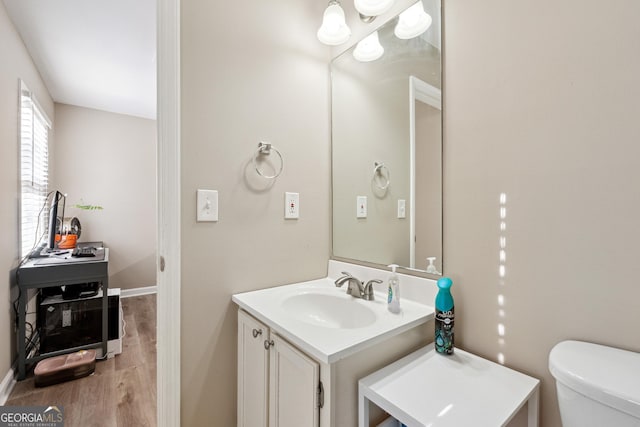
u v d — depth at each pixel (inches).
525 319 35.6
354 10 59.0
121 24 84.4
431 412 27.6
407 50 49.2
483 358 38.8
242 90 50.4
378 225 53.4
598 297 30.3
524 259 35.6
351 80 58.8
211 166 47.2
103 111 150.0
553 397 33.3
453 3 42.8
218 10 48.0
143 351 96.7
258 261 52.4
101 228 149.3
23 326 80.7
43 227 115.6
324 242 62.1
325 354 30.0
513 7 36.4
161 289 44.7
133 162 157.3
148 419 65.1
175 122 43.8
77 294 94.0
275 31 54.6
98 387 76.7
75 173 143.1
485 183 39.2
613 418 23.2
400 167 50.1
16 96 84.8
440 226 44.3
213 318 47.9
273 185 54.2
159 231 44.9
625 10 28.5
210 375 47.7
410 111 48.5
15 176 84.0
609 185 29.6
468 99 41.1
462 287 41.8
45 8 77.1
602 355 28.1
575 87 31.6
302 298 51.1
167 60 43.5
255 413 43.8
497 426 25.9
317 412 32.4
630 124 28.3
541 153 34.1
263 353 41.6
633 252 28.3
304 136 58.6
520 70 35.8
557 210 33.0
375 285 53.1
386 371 35.1
